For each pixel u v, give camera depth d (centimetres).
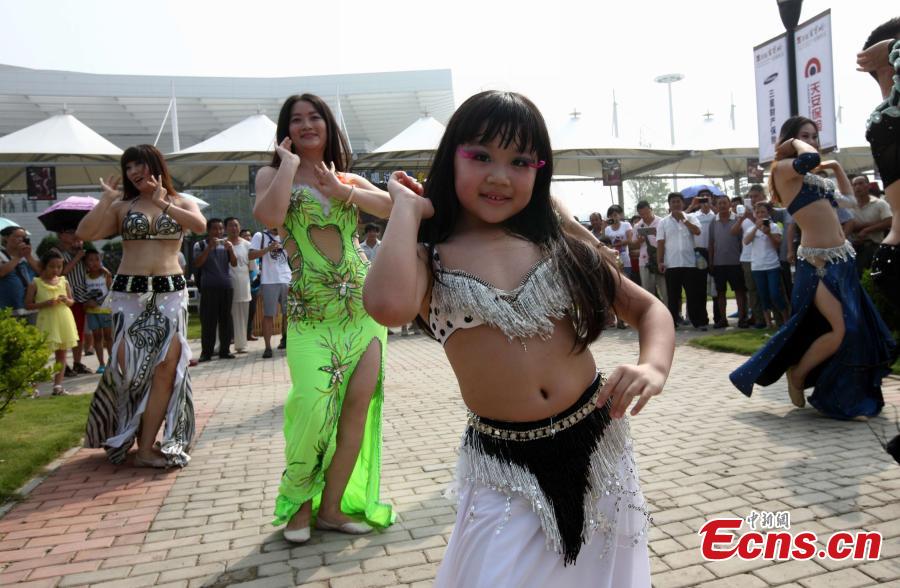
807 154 453
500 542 160
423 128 1722
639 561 177
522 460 165
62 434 525
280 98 2823
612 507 169
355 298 326
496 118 162
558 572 164
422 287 166
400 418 563
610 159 1834
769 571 268
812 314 481
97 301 920
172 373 460
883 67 278
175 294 463
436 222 178
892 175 267
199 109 2889
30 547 327
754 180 2002
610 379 151
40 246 1505
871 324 468
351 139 3284
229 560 304
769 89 847
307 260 323
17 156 1599
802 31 784
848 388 464
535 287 166
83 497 397
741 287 995
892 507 319
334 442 326
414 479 405
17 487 415
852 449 405
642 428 478
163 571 296
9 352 455
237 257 1034
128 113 2870
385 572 285
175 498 391
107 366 461
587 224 1217
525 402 165
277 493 393
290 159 319
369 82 2830
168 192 464
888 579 258
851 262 468
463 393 176
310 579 281
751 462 392
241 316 1052
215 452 487
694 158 2059
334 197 326
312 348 318
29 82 2647
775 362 497
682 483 365
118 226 459
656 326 170
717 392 579
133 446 493
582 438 168
